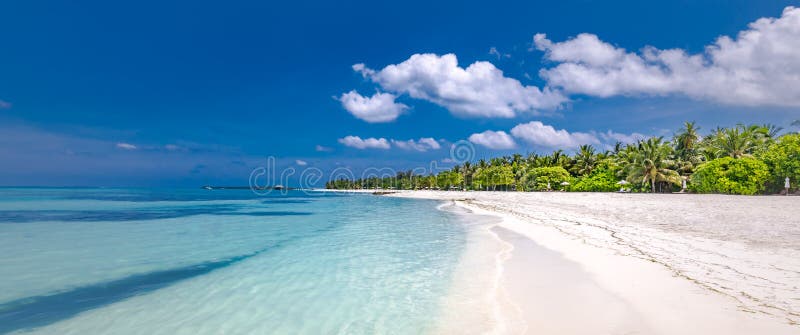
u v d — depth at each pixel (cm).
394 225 2359
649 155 6297
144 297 859
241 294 870
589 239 1409
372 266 1134
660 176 6166
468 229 2038
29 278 1033
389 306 763
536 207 3538
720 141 5825
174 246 1558
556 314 666
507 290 822
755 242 1198
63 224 2489
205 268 1141
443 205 5222
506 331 611
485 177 11138
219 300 830
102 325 698
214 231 2097
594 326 607
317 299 822
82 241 1706
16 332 671
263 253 1380
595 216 2344
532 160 10506
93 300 842
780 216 1956
